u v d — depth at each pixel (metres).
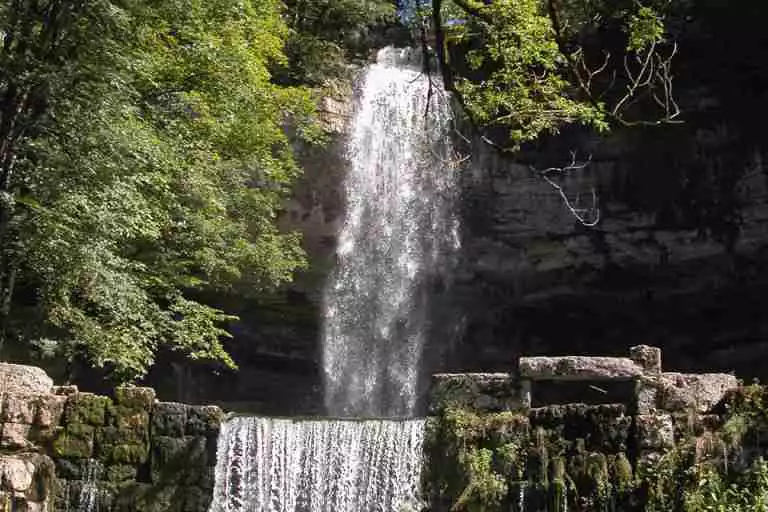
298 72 29.52
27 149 16.11
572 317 30.12
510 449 14.74
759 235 27.06
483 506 14.55
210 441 16.69
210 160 21.62
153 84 19.36
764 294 27.56
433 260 30.11
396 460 16.02
